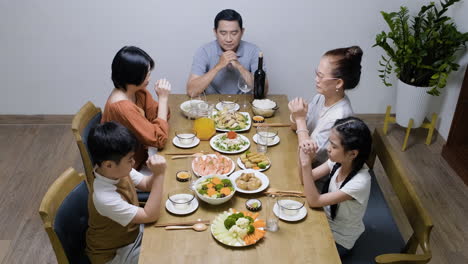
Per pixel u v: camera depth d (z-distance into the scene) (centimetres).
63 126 391
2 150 348
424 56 336
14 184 307
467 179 322
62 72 374
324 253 151
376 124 411
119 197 160
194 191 179
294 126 229
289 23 365
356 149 166
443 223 283
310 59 381
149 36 364
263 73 260
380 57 384
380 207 218
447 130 373
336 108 207
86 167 220
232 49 279
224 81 294
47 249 250
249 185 179
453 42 327
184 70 380
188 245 152
